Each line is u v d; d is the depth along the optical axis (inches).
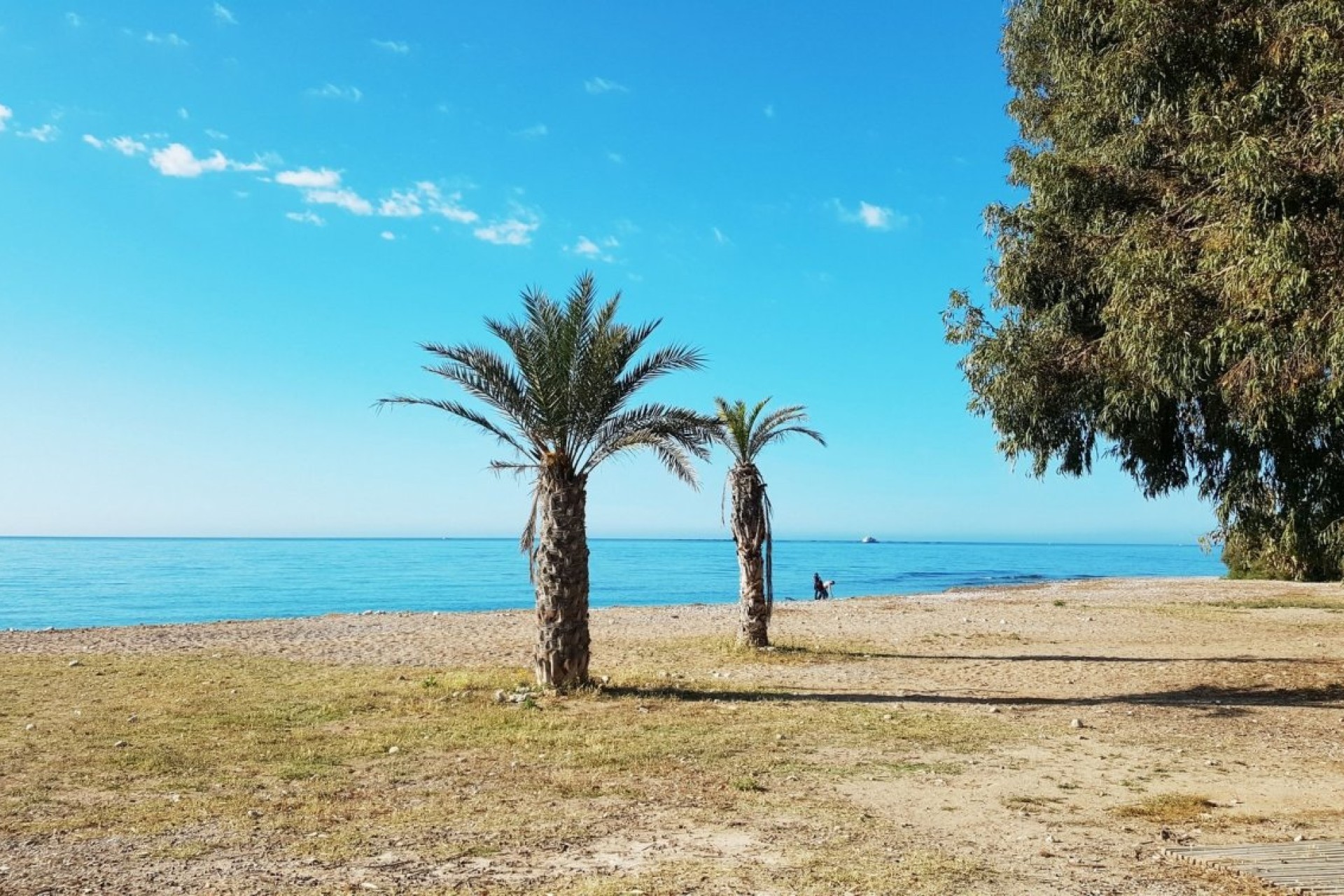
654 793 307.6
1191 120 394.9
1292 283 323.6
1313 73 335.0
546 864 227.8
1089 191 464.1
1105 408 464.8
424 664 687.7
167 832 255.8
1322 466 423.2
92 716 449.1
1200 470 491.2
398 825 265.6
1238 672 641.6
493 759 360.2
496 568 4121.6
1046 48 533.3
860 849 243.6
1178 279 387.2
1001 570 4052.7
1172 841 253.4
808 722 446.3
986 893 206.2
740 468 781.3
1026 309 513.7
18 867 222.8
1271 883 213.2
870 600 1429.6
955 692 560.4
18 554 6378.0
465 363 523.5
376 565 4542.3
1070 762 363.9
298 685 565.6
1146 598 1369.3
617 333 530.9
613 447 539.5
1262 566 1791.3
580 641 541.6
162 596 2271.2
